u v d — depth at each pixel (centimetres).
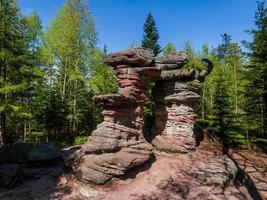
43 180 1452
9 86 2080
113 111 1446
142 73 1559
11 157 1667
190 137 1703
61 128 2766
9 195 1305
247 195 1356
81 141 2534
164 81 1784
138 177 1409
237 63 3206
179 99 1695
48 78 3039
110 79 2812
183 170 1470
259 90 2070
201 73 1795
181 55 1736
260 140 2058
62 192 1328
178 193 1280
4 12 2173
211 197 1266
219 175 1423
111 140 1401
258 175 1653
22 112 2264
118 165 1345
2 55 2070
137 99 1545
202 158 1628
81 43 2962
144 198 1238
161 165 1520
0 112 2105
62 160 1700
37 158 1614
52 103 2634
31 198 1276
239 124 2092
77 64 2889
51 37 2906
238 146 2077
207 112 3384
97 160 1345
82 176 1330
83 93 3194
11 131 3145
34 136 3119
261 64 2088
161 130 1773
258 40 2159
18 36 2244
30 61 2303
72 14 2916
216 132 2103
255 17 2245
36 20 2975
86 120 3291
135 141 1504
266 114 2155
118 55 1563
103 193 1282
